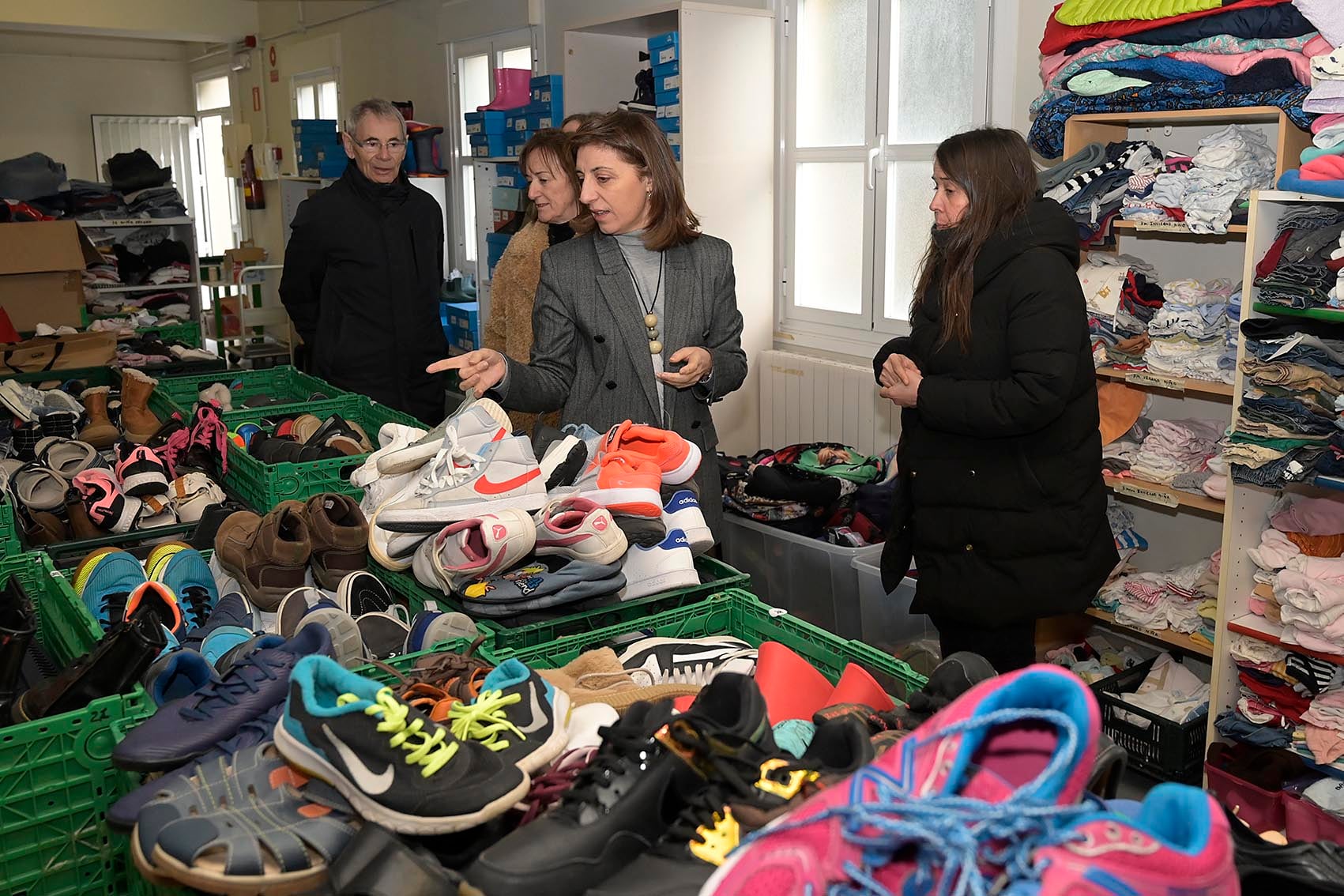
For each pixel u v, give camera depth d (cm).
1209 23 263
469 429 185
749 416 455
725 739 94
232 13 967
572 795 94
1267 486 246
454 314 593
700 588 187
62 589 182
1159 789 79
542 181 289
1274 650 257
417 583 192
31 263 475
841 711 114
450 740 102
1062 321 225
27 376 402
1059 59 306
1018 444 238
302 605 179
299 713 101
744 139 427
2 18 855
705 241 248
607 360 243
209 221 1248
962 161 233
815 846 74
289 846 99
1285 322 242
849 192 421
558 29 563
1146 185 288
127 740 119
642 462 180
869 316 416
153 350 464
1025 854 70
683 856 88
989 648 256
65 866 136
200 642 167
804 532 356
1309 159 240
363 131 365
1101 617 311
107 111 1188
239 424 332
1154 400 330
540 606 171
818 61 422
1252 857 94
